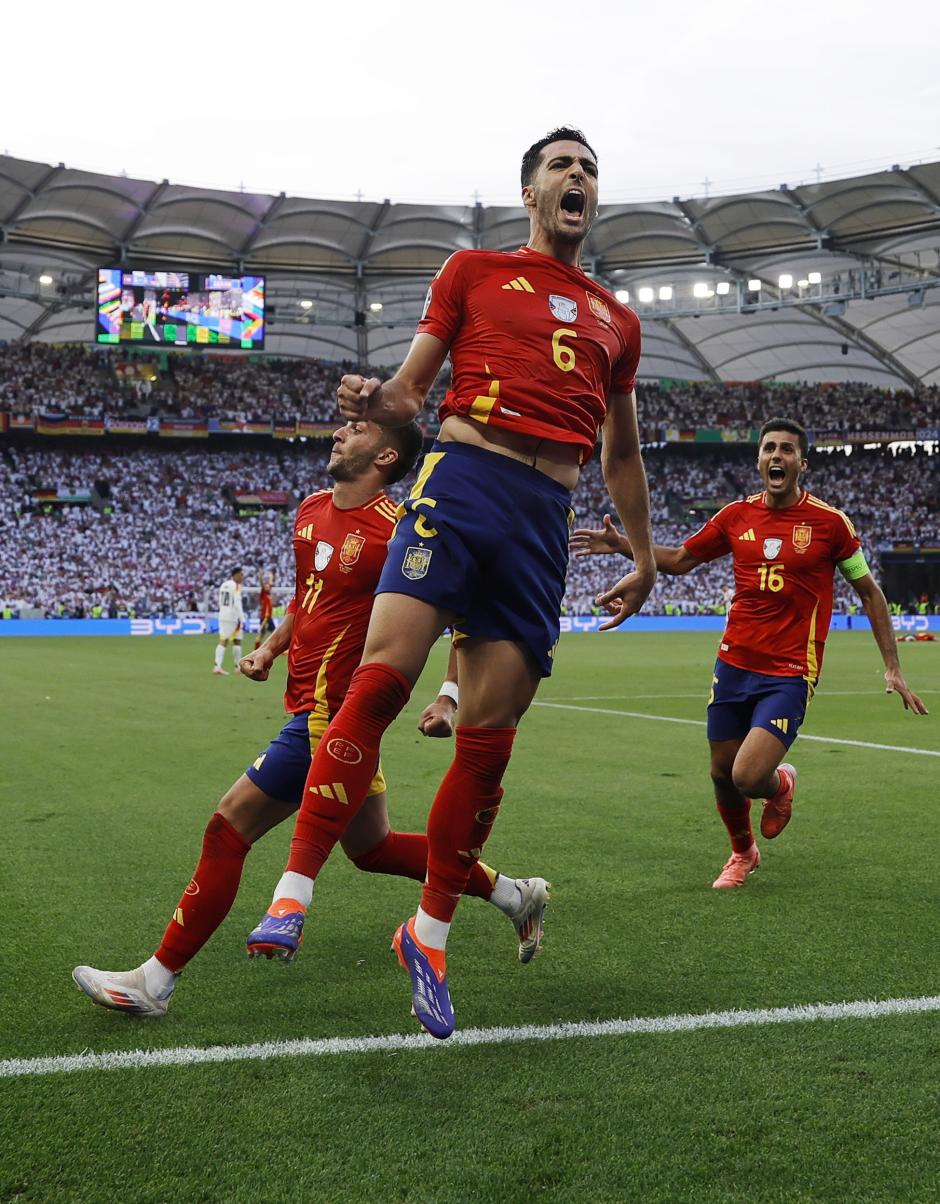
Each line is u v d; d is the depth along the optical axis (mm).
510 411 2586
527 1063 2576
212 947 3541
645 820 5766
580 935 3676
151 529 42688
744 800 4508
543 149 2744
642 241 38531
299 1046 2674
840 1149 2152
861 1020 2861
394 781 6953
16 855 4902
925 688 14945
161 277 38812
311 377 48250
